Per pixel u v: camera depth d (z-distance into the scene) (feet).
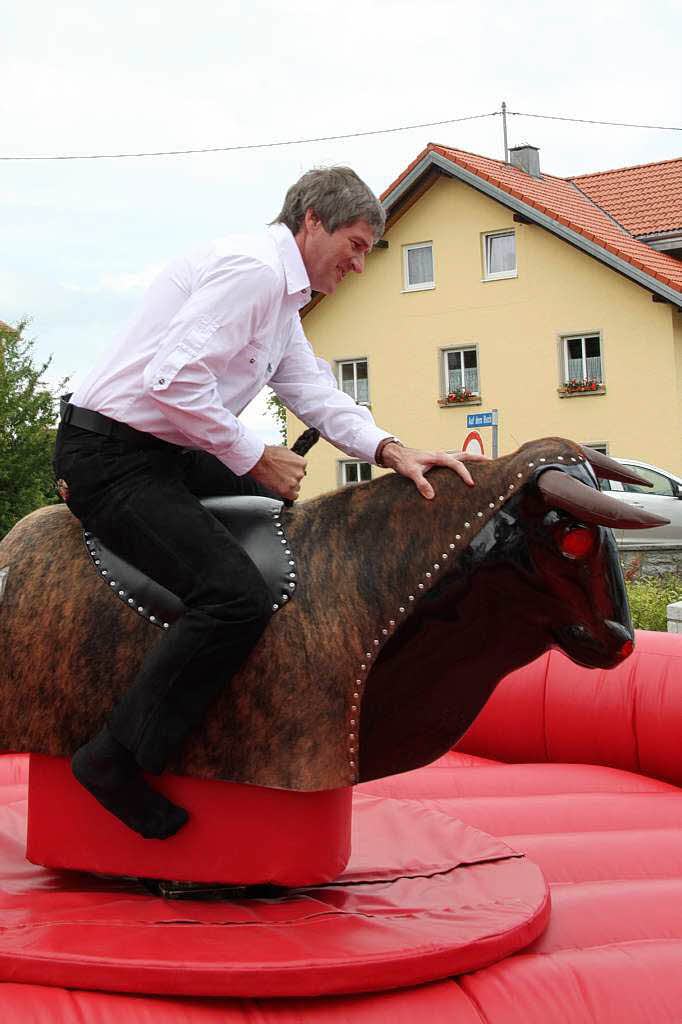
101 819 9.12
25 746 9.06
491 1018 7.89
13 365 72.43
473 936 8.36
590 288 69.26
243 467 8.88
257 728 8.71
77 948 7.70
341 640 8.82
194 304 8.48
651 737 15.56
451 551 8.95
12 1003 7.29
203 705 8.50
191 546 8.46
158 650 8.44
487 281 72.43
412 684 9.09
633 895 10.12
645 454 68.03
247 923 8.53
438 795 14.61
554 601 9.02
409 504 9.18
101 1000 7.45
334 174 9.04
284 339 9.38
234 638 8.39
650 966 8.60
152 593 8.85
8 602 9.21
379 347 76.07
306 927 8.43
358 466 76.95
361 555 9.05
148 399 8.70
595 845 11.77
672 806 13.78
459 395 73.20
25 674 9.07
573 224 68.28
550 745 16.71
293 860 8.98
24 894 9.00
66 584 9.12
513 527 8.93
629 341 68.23
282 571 8.89
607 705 16.05
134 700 8.43
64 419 8.96
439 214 73.82
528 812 13.21
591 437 69.56
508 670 9.43
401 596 8.93
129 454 8.75
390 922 8.68
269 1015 7.60
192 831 8.95
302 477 8.98
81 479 8.77
